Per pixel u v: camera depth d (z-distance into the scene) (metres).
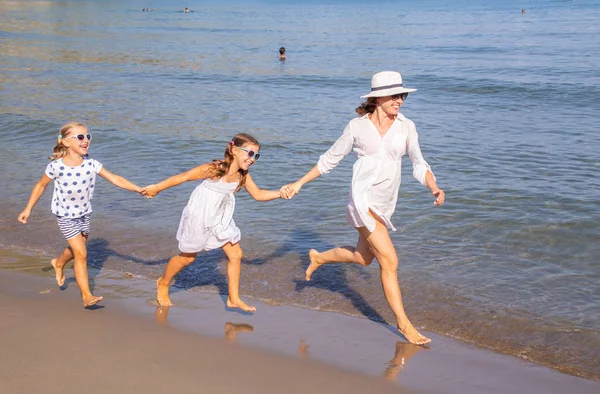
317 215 7.90
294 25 58.28
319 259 5.43
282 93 18.67
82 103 16.39
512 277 6.01
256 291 5.76
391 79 4.59
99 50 32.09
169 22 62.53
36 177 9.47
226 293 5.71
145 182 9.40
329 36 44.28
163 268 6.30
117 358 4.36
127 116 14.55
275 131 13.02
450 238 7.02
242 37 43.50
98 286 5.81
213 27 55.09
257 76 22.59
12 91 18.22
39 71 23.16
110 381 4.03
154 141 11.98
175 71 23.84
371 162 4.71
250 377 4.16
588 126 13.23
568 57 27.73
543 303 5.47
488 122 13.98
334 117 14.70
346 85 20.61
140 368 4.22
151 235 7.21
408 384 4.13
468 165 10.12
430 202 8.24
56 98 17.16
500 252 6.62
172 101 16.94
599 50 30.38
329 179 9.45
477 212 7.81
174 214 7.92
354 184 4.74
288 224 7.58
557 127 13.19
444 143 11.77
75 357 4.36
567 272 6.12
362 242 5.02
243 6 112.12
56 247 6.84
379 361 4.45
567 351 4.66
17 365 4.22
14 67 24.16
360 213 4.68
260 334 4.84
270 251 6.73
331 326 5.04
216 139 12.23
